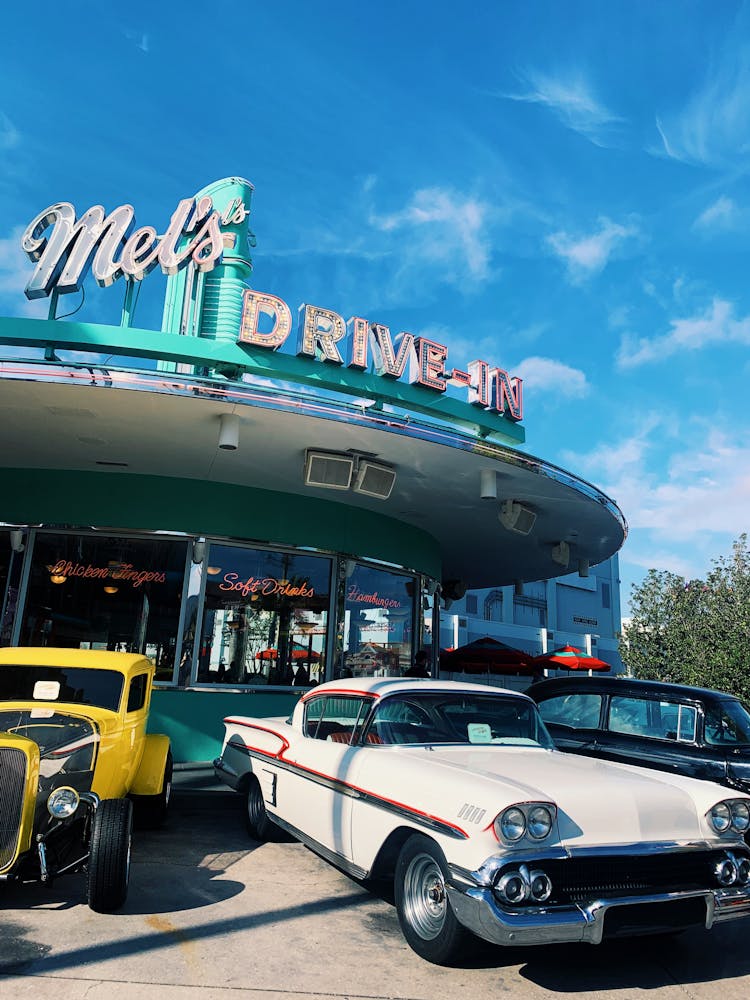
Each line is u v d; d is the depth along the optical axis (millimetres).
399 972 4016
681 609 16344
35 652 6574
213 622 10695
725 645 14828
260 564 11141
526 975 4066
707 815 4227
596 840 3898
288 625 11180
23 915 4602
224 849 6453
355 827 4836
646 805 4152
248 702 10625
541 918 3613
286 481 10742
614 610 56906
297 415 7918
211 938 4355
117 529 10609
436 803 4129
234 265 11297
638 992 3936
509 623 45750
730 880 4141
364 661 11875
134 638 10438
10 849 4457
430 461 9344
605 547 13914
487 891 3637
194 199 8992
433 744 5094
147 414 8180
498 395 9602
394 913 4973
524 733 5422
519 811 3754
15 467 10727
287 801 5977
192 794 8141
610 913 3809
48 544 10617
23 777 4555
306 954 4199
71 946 4137
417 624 13008
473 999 3736
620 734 7371
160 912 4750
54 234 8312
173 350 7910
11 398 7855
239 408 7812
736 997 3941
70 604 10453
